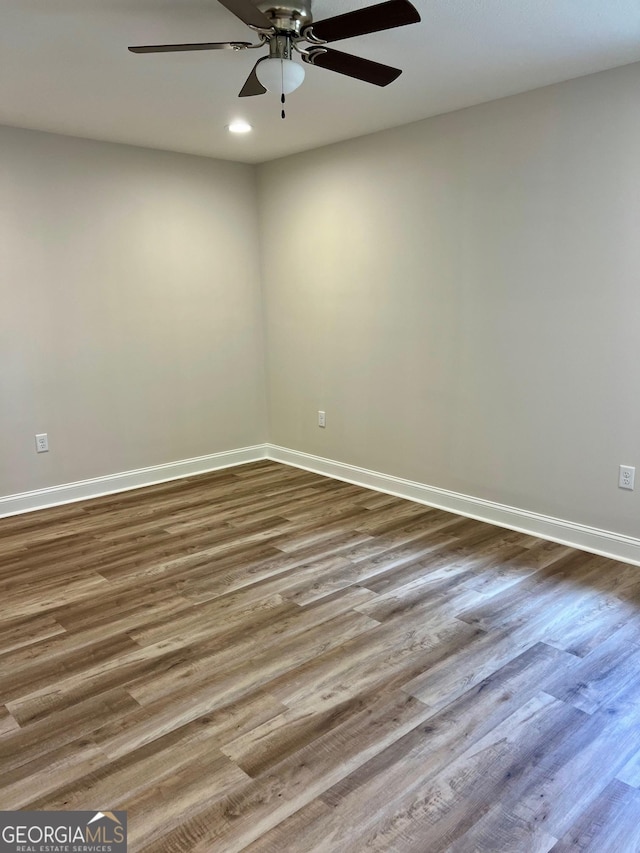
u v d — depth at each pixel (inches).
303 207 178.7
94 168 159.6
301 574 121.7
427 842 62.1
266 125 145.9
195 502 166.4
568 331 125.5
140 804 67.4
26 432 158.4
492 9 87.4
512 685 86.3
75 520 154.1
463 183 138.1
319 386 186.7
